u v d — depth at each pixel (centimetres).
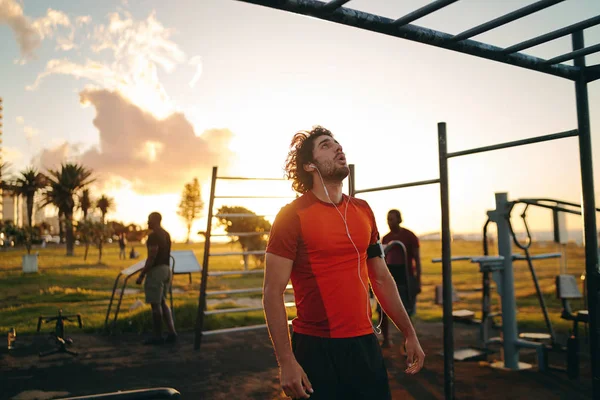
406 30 186
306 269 196
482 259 514
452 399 382
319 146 210
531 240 557
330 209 202
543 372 505
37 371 525
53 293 1405
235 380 488
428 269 2416
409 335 222
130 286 1705
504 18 180
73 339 713
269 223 2259
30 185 6406
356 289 199
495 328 762
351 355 194
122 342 690
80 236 3738
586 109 260
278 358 184
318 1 164
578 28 191
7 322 861
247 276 2338
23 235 2417
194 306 884
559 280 523
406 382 470
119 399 121
